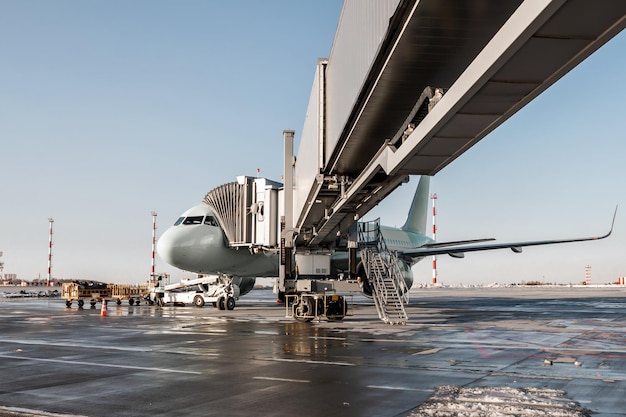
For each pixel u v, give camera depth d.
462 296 75.88
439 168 13.86
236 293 37.97
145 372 12.06
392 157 14.01
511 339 18.67
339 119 17.03
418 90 13.06
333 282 27.39
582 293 92.38
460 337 19.30
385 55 11.48
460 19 9.52
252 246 35.00
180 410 8.65
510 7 9.02
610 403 9.01
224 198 36.59
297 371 12.14
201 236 35.59
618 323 25.72
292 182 29.78
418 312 34.94
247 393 9.84
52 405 9.04
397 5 9.42
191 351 15.50
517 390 10.02
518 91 9.07
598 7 6.60
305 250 32.19
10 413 8.55
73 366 12.94
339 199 21.91
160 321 26.80
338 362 13.43
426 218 64.44
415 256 40.66
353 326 23.84
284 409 8.65
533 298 65.25
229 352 15.26
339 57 17.02
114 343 17.50
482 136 11.24
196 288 53.47
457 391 9.95
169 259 35.12
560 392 9.86
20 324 25.23
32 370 12.40
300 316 26.67
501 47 7.52
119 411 8.62
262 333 20.67
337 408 8.70
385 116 14.90
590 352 15.38
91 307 41.03
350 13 14.84
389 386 10.44
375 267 27.53
